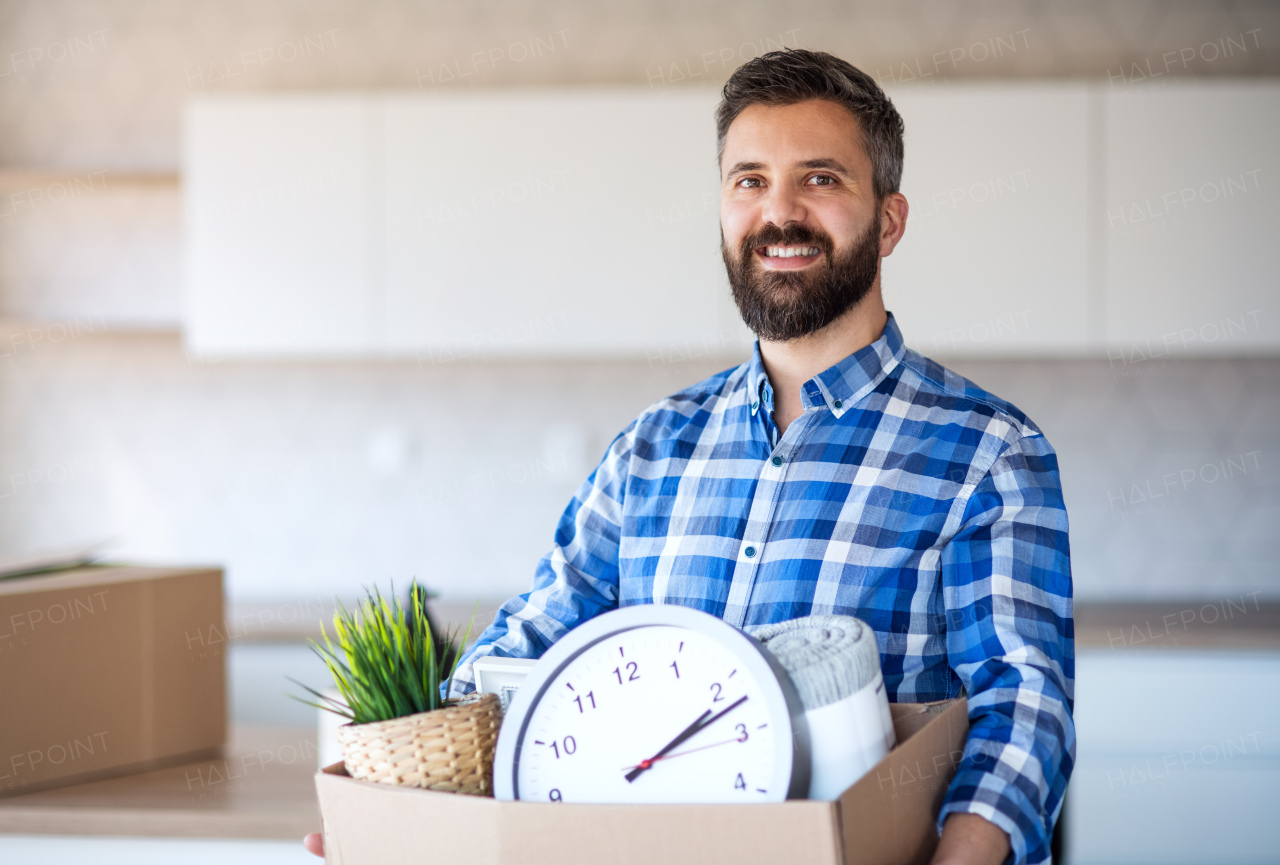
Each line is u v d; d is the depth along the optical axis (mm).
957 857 694
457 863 674
